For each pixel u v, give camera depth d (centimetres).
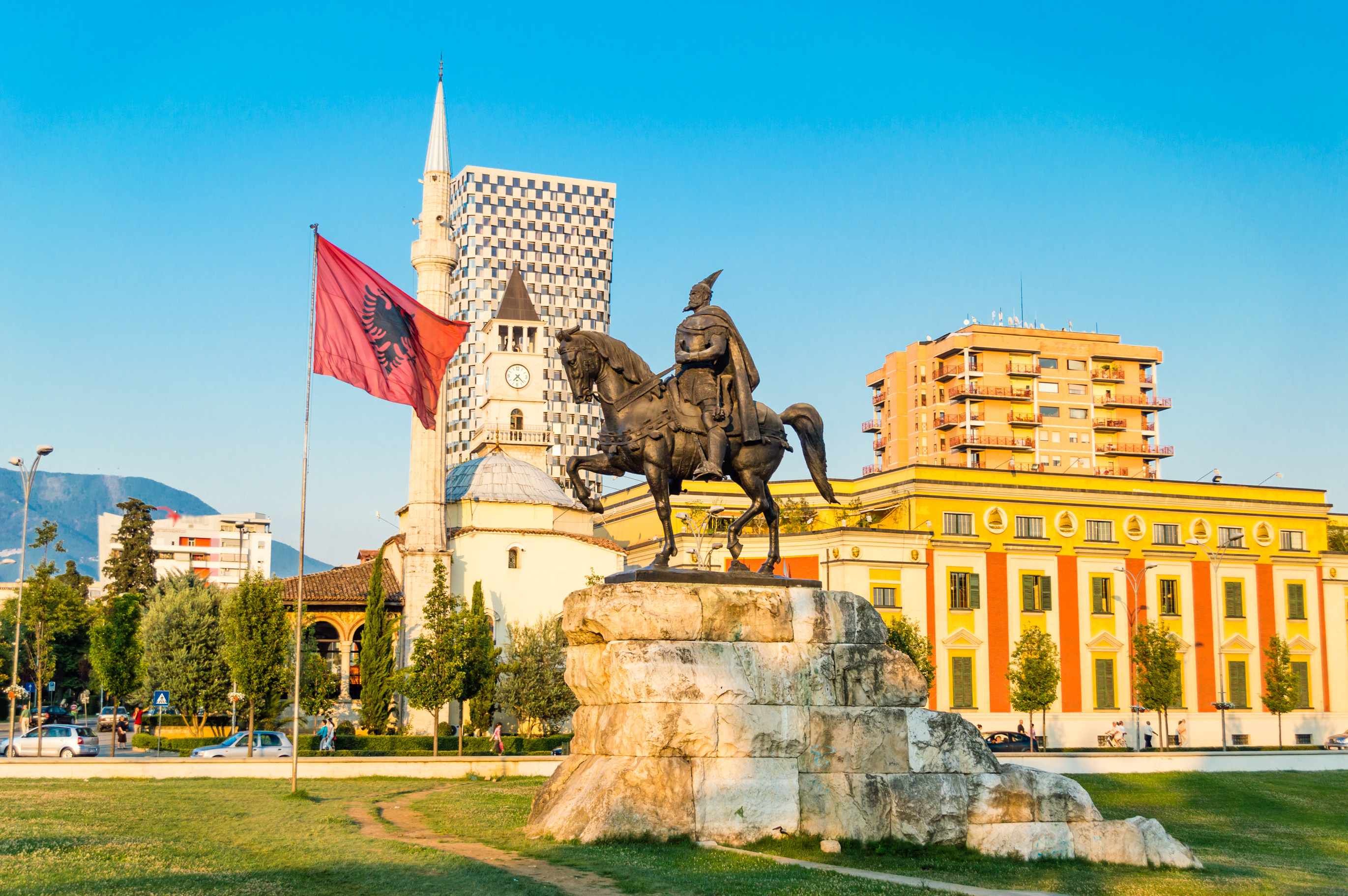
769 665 1998
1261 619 8744
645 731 1914
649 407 2125
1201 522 8725
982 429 13250
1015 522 8281
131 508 10719
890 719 2053
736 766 1944
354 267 3272
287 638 6125
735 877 1614
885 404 14300
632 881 1566
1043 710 7425
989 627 8038
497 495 7962
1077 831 2086
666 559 2100
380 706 6844
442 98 8106
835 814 1986
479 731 6569
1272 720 8606
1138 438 13725
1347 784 4766
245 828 2028
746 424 2138
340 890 1479
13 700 6147
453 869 1603
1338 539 10269
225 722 7244
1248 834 3462
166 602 7025
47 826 1891
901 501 8300
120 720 8206
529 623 7688
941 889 1641
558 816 1942
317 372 3139
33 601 9456
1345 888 2031
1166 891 1827
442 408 7706
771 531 2223
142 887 1409
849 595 2098
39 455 6331
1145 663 7575
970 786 2069
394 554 8125
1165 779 4628
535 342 10056
